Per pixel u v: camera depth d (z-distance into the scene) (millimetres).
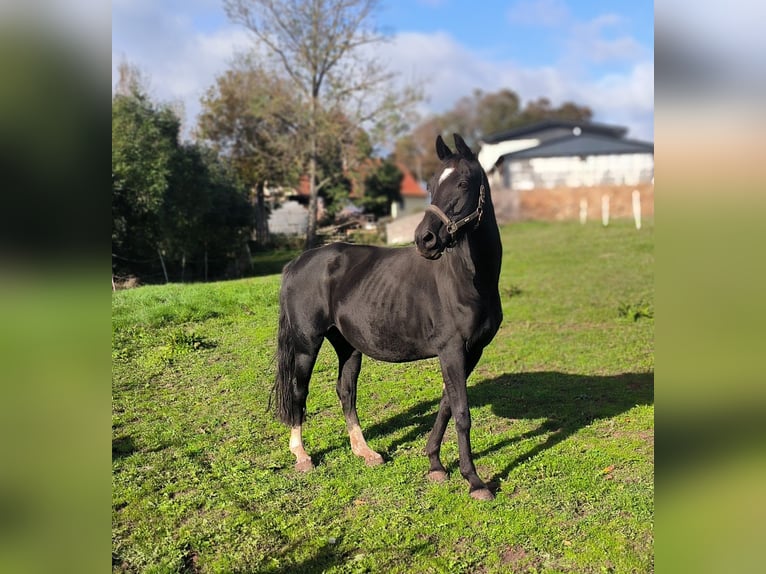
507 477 4270
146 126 15281
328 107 25438
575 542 3430
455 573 3170
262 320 8805
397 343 4176
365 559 3289
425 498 3984
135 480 4238
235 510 3842
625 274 13586
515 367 7297
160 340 7797
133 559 3312
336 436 5086
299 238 27547
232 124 29516
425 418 5523
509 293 11586
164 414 5547
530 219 28828
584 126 42375
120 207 15109
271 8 24188
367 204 37500
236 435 5117
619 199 28172
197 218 16844
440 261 3951
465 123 69750
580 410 5699
